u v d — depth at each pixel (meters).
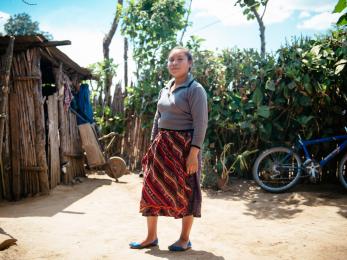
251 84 6.45
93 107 8.64
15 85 5.46
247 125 6.18
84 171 7.17
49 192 5.52
